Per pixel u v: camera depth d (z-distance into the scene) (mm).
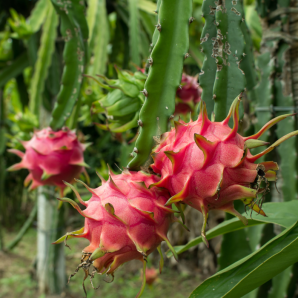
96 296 1874
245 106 1036
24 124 1326
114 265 461
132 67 1242
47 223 1627
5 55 1720
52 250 1640
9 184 2924
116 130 671
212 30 596
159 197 481
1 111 1791
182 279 2158
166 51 543
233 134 457
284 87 758
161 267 488
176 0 546
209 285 498
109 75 1506
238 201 674
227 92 581
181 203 490
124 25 1590
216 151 454
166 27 544
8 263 2273
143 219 463
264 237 722
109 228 457
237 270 501
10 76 1587
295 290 678
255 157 466
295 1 762
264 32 789
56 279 1689
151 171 521
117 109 662
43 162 764
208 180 451
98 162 2688
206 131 467
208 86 595
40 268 1695
